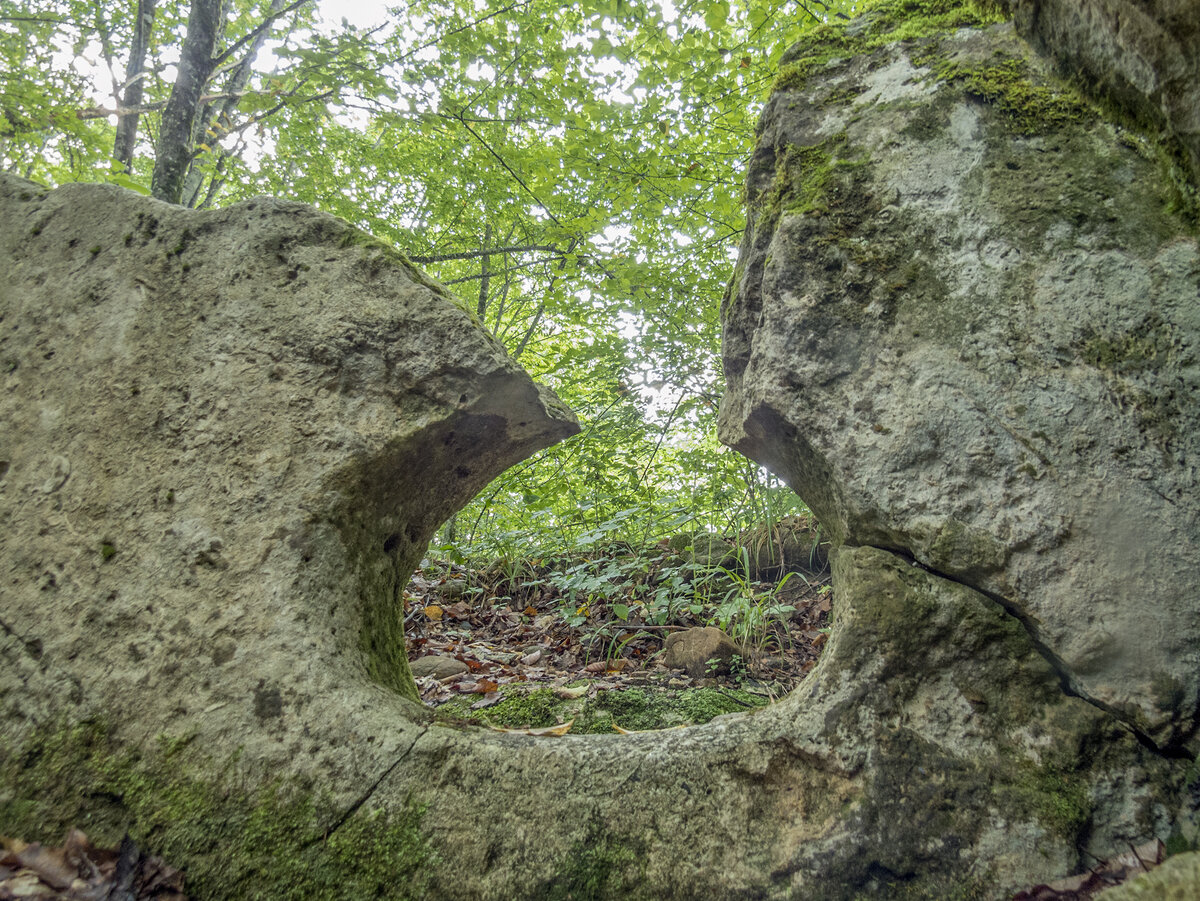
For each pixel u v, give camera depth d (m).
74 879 1.37
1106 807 1.28
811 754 1.37
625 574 4.32
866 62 1.82
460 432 1.80
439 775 1.41
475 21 4.77
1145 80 1.32
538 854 1.33
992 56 1.71
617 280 4.45
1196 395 1.38
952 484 1.44
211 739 1.46
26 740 1.54
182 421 1.70
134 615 1.58
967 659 1.39
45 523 1.71
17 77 4.57
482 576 5.14
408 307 1.74
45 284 1.94
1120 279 1.46
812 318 1.58
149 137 9.75
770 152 1.88
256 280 1.79
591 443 4.43
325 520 1.60
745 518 4.37
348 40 4.64
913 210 1.61
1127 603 1.32
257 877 1.35
